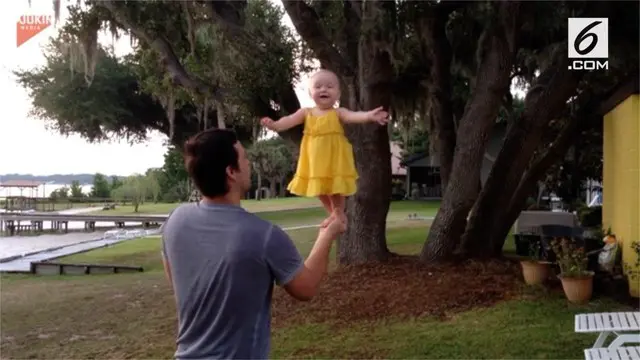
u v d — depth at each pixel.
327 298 7.21
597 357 3.67
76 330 7.19
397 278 7.62
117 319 7.63
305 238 18.17
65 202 52.91
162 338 6.48
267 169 44.31
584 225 12.08
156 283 10.59
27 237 30.72
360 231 8.48
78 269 13.83
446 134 10.14
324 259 2.22
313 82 2.50
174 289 2.14
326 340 5.89
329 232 2.30
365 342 5.73
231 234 2.03
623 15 8.06
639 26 7.63
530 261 7.66
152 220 34.12
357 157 8.34
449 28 9.67
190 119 18.47
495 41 7.70
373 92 7.78
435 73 9.98
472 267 7.98
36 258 17.56
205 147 2.10
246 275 1.99
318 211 30.48
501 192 8.78
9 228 34.06
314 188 2.37
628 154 7.30
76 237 30.08
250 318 2.02
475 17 8.56
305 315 6.73
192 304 2.04
